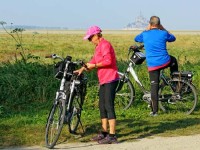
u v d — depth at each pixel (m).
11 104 10.92
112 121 7.88
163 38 9.84
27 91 11.38
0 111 10.07
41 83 11.60
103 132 8.09
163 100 10.61
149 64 9.94
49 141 7.70
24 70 12.35
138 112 10.67
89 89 11.31
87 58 21.67
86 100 11.10
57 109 7.66
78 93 8.11
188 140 8.09
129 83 11.12
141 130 8.80
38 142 7.81
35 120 9.45
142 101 11.44
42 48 35.84
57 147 7.55
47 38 67.38
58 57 7.88
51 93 11.48
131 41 56.91
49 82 11.73
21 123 9.20
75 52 31.25
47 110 10.63
